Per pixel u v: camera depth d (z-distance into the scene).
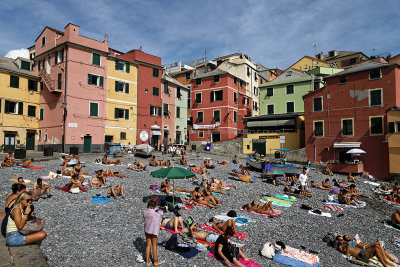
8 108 31.97
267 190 18.78
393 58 44.06
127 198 13.81
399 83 27.72
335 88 31.48
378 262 8.83
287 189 18.70
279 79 45.44
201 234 9.22
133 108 38.41
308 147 33.31
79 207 11.84
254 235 10.32
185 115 48.38
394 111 25.80
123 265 7.18
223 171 25.41
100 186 15.62
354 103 29.92
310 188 20.81
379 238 11.43
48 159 24.72
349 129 30.09
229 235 7.77
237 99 47.88
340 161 30.72
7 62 34.88
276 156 35.25
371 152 28.36
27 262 5.92
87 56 33.16
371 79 28.83
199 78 48.59
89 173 19.41
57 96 32.25
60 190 14.37
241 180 21.64
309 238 10.62
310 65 53.97
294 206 15.27
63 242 8.33
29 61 36.09
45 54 35.03
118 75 36.66
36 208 11.27
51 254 7.46
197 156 35.97
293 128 39.53
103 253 7.79
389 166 26.08
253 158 28.03
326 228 12.04
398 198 18.28
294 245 9.80
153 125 41.12
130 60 39.78
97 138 33.78
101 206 12.22
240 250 8.23
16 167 19.50
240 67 51.44
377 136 28.08
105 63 35.12
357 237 9.58
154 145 41.75
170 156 34.00
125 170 22.02
